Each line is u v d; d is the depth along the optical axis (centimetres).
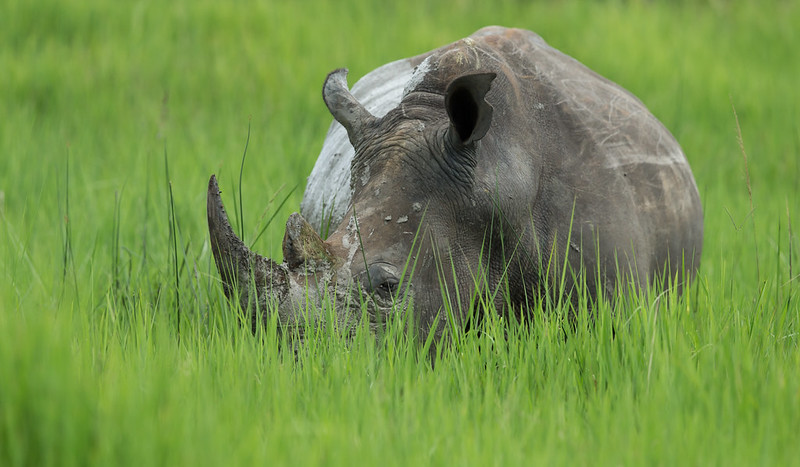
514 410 1456
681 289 2047
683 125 4028
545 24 5325
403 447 1321
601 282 1800
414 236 1582
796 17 5691
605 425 1398
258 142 3341
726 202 2972
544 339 1653
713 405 1448
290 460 1267
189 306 2023
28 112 3816
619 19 5406
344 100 1700
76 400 1277
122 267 2280
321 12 5122
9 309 1617
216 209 1498
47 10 4756
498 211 1655
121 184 2972
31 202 2734
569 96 1894
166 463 1232
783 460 1345
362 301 1533
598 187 1825
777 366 1589
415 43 4784
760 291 1945
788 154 3719
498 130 1719
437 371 1588
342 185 2028
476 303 1688
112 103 4012
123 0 5016
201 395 1430
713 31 5512
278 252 2220
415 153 1609
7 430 1243
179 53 4572
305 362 1527
